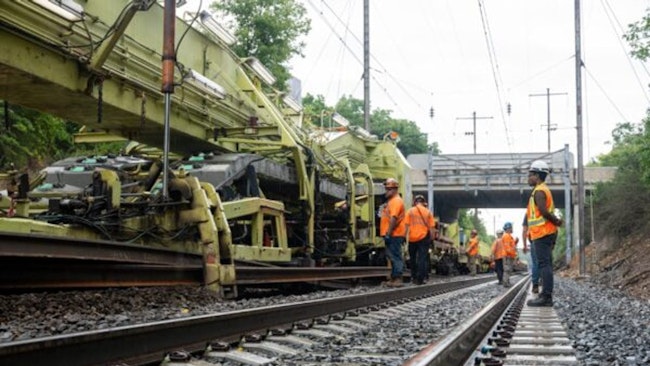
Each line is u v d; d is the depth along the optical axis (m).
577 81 35.97
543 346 6.61
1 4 8.05
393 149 22.34
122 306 7.82
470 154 45.56
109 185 9.42
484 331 7.73
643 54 21.80
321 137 17.39
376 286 18.12
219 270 9.91
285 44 35.00
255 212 11.98
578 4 36.19
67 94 9.51
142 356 4.97
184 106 12.09
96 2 9.91
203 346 5.86
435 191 46.19
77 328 6.02
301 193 14.49
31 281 7.48
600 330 8.20
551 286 11.40
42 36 8.68
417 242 16.34
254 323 6.96
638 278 23.50
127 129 11.84
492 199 49.62
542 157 45.25
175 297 8.91
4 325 5.91
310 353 6.12
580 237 35.72
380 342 6.90
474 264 35.38
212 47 13.73
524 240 13.27
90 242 7.68
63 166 12.41
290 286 14.27
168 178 10.09
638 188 38.28
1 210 9.27
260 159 12.99
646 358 5.89
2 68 8.40
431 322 8.97
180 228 10.06
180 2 11.10
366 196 19.31
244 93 14.73
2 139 19.22
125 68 10.47
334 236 17.38
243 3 34.44
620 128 41.88
